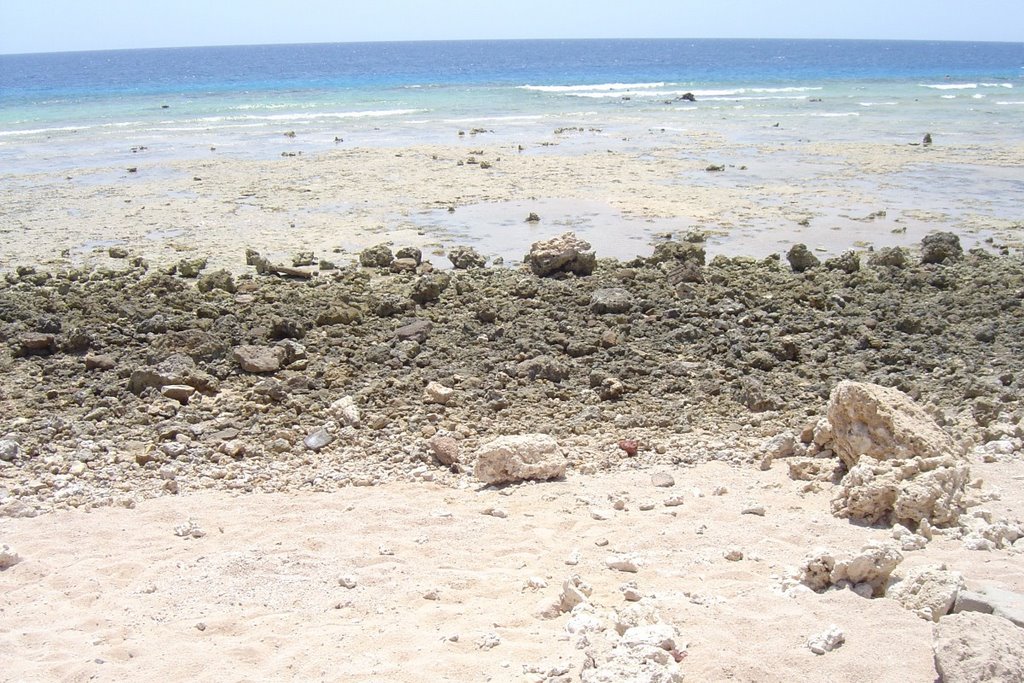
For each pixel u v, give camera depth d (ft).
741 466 28.91
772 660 16.99
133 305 44.88
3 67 443.73
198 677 17.75
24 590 21.70
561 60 445.37
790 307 45.52
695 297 46.91
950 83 223.92
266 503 26.71
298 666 17.99
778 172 89.40
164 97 181.57
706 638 17.80
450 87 210.38
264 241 61.52
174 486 27.89
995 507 24.84
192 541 24.22
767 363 37.96
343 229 65.05
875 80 233.76
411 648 18.52
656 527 24.20
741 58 468.75
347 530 24.61
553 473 28.12
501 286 49.03
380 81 247.29
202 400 34.99
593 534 23.98
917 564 21.15
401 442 31.17
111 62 496.23
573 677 16.96
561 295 47.37
